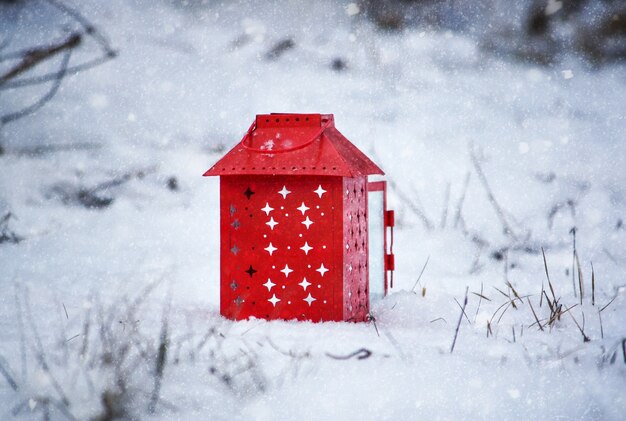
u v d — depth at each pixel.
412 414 3.71
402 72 11.81
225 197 5.41
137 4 12.73
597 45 12.26
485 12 12.87
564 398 3.88
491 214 8.69
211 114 10.95
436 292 6.50
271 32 12.54
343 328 5.10
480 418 3.67
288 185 5.31
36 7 12.09
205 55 12.03
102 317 5.36
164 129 10.67
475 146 10.16
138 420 3.63
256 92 11.38
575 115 10.83
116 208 9.05
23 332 4.94
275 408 3.75
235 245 5.40
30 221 8.63
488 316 5.54
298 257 5.31
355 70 11.87
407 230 8.39
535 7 12.80
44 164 9.84
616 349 4.55
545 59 12.04
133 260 7.63
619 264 7.25
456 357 4.44
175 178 9.70
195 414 3.69
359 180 5.62
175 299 6.16
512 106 11.06
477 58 12.10
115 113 10.90
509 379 4.11
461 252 7.78
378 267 6.14
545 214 8.61
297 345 4.64
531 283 6.77
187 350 4.53
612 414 3.71
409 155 9.96
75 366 4.25
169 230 8.59
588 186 9.19
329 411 3.73
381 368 4.25
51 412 3.68
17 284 6.56
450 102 11.14
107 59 11.64
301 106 11.06
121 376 4.09
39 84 11.18
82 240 8.19
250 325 5.17
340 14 12.89
